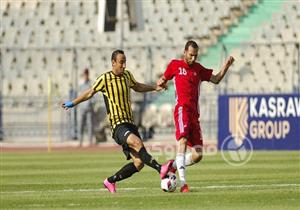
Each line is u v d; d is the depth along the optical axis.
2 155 70.62
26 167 54.66
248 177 43.03
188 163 36.44
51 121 97.50
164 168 33.38
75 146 86.00
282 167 50.72
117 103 34.03
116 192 35.28
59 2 113.12
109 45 107.38
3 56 107.62
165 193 33.78
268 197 31.36
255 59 103.38
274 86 101.31
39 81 105.12
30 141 96.31
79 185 40.06
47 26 110.88
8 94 104.69
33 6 113.31
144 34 107.62
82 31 109.81
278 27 107.81
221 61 90.38
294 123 69.75
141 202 30.41
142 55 104.50
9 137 97.62
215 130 89.50
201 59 105.38
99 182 41.84
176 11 110.44
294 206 28.44
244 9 110.38
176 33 108.06
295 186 36.78
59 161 60.97
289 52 103.31
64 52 107.12
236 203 29.47
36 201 31.78
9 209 29.19
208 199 30.91
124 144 33.78
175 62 35.66
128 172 34.59
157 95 92.31
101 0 75.56
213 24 109.00
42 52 107.38
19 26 111.31
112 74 34.22
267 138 69.94
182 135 34.78
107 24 76.31
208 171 48.16
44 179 44.38
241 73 101.75
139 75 103.31
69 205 30.09
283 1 110.25
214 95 90.25
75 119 90.25
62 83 104.62
